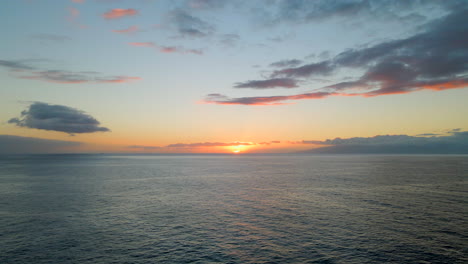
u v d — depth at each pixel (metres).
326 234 26.64
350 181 70.31
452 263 20.09
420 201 42.47
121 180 75.00
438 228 28.22
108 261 20.69
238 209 37.53
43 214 34.53
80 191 53.88
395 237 25.58
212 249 23.06
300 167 137.25
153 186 62.06
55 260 20.80
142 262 20.55
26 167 135.62
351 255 21.62
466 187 57.97
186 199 45.25
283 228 28.66
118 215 34.22
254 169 122.94
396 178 77.00
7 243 24.19
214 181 72.69
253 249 23.02
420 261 20.47
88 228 28.72
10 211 36.09
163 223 30.70
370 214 34.28
